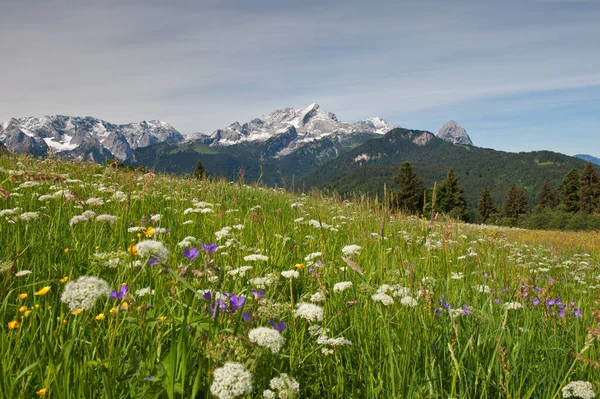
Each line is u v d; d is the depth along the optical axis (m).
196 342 2.35
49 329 2.60
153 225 5.68
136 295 3.00
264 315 2.56
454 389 2.40
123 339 2.68
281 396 2.06
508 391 2.49
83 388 2.01
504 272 4.77
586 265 8.91
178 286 3.15
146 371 2.27
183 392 1.98
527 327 3.34
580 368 3.01
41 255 4.05
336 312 3.41
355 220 8.18
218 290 2.48
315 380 2.74
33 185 7.38
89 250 4.32
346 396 2.54
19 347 2.43
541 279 5.92
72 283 1.99
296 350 2.81
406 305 3.05
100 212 6.38
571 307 4.27
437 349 2.86
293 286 4.17
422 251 5.69
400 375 2.44
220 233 5.01
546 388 2.69
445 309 3.20
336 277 4.15
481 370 2.70
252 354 2.07
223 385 1.66
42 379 2.10
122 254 3.27
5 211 4.67
